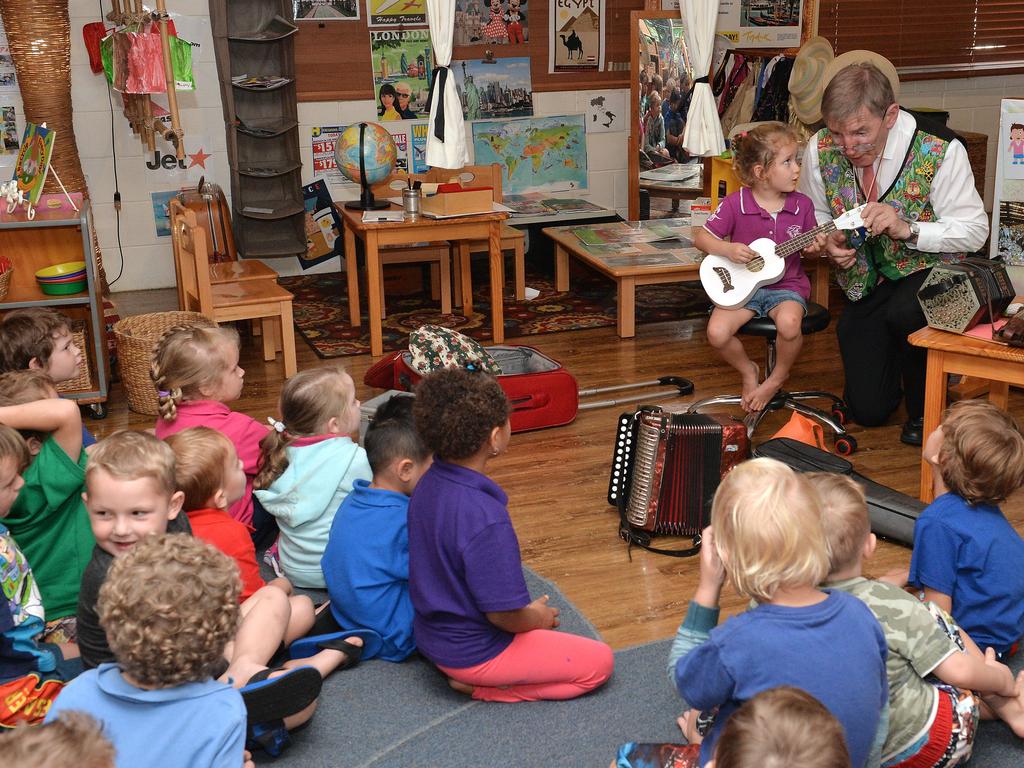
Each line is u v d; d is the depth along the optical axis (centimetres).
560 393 416
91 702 175
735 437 323
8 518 252
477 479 225
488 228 508
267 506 288
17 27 540
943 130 376
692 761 190
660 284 627
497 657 235
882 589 200
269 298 473
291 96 615
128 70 500
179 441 255
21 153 461
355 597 258
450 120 510
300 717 229
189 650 170
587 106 690
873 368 404
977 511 231
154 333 447
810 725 125
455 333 403
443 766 222
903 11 721
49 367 309
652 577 305
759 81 609
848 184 393
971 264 327
